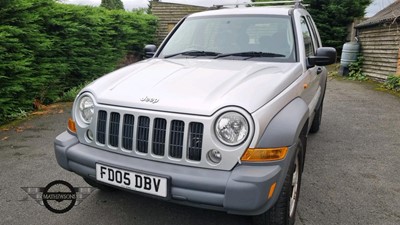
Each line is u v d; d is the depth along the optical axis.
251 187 1.89
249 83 2.29
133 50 12.16
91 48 8.30
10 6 5.47
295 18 3.38
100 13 8.96
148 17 13.38
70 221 2.67
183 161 2.06
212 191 1.96
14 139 4.77
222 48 3.28
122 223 2.65
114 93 2.37
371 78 11.02
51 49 6.72
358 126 5.64
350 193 3.19
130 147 2.24
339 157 4.15
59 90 7.39
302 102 2.49
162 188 2.06
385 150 4.43
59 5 7.20
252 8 3.75
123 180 2.19
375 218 2.75
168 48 3.60
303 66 2.96
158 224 2.63
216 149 1.98
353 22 14.49
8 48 5.62
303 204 2.96
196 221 2.67
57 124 5.60
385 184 3.39
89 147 2.42
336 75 12.27
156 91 2.27
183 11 15.27
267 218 2.32
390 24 9.55
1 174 3.53
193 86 2.28
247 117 1.96
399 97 8.20
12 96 5.88
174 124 2.08
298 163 2.59
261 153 1.97
